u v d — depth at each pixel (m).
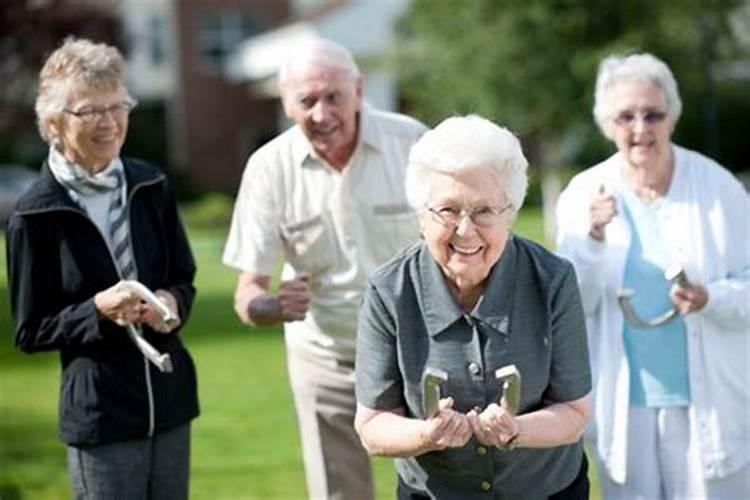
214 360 13.97
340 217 5.98
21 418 11.27
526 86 26.17
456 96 26.73
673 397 5.67
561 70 25.84
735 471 5.70
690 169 5.73
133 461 5.08
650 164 5.65
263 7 46.75
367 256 6.01
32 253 4.96
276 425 10.70
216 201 37.00
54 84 4.93
